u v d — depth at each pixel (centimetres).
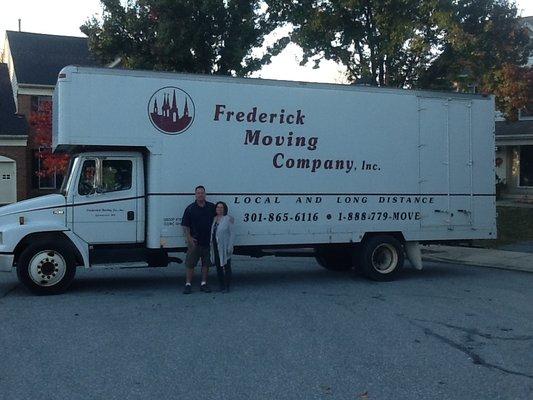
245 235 1138
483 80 1948
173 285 1159
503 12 1838
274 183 1154
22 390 574
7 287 1122
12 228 1030
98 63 2322
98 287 1131
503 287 1171
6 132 2998
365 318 888
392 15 1830
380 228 1230
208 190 1112
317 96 1184
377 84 1995
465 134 1303
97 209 1071
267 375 625
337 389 586
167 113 1088
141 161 1098
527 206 2492
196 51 1925
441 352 718
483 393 581
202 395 565
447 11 1742
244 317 883
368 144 1222
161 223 1083
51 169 2639
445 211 1284
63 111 1035
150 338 762
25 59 3312
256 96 1141
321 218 1186
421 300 1031
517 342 766
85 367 645
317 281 1227
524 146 2917
